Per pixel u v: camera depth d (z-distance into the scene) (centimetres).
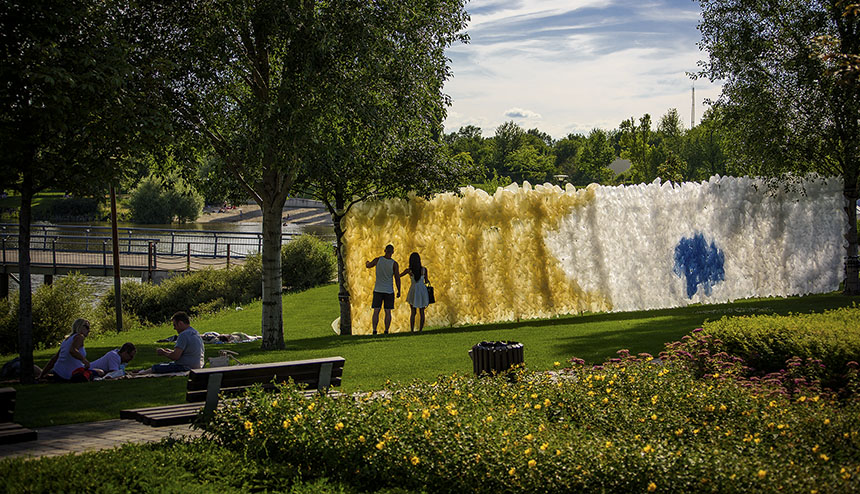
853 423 612
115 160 1118
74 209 6294
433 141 1755
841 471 480
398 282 1752
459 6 1483
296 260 2833
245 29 1292
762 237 2333
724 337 990
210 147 1411
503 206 1934
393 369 1119
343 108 1324
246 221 7000
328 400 691
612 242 2039
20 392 981
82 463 540
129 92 1131
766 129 2178
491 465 537
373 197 1825
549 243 1961
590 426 667
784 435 595
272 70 1508
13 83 1000
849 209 2248
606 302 2009
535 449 550
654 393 760
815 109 2128
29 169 1052
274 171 1432
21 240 1079
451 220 1892
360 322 1822
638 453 523
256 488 553
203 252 3177
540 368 1085
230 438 648
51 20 1010
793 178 2319
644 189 2117
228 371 701
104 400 917
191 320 2217
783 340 948
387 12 1341
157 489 506
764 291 2320
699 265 2184
